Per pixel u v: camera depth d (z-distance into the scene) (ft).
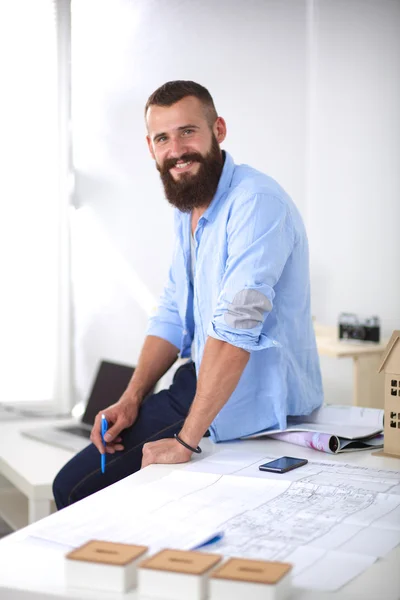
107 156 12.48
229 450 5.07
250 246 4.99
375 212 13.16
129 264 12.64
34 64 12.17
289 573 2.93
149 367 6.08
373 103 13.05
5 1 11.95
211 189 5.36
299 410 5.57
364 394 10.75
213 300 5.49
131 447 5.69
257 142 12.92
